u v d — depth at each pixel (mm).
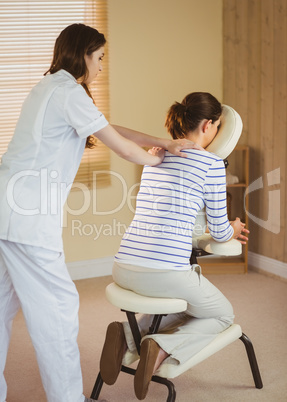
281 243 3969
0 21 3656
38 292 2053
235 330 2371
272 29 3863
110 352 2219
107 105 4043
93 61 2139
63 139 2037
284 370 2650
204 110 2219
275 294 3695
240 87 4215
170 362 2176
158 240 2119
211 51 4336
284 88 3805
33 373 2682
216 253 2334
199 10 4250
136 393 2133
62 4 3781
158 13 4113
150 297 2170
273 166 3975
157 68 4172
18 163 2016
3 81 3705
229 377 2600
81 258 4098
